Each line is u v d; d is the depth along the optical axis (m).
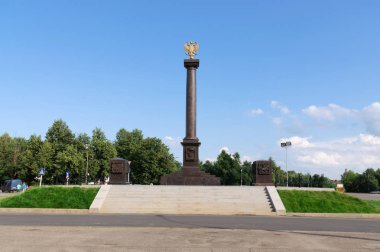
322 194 37.25
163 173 105.75
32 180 93.50
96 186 37.19
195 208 32.03
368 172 138.50
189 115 47.38
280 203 32.75
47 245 12.91
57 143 95.38
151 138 108.31
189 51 49.12
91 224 20.31
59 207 32.19
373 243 14.34
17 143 109.50
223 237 15.29
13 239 14.07
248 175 126.81
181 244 13.45
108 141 105.69
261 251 12.51
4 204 32.22
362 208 33.50
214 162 132.50
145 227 18.62
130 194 34.94
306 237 15.67
